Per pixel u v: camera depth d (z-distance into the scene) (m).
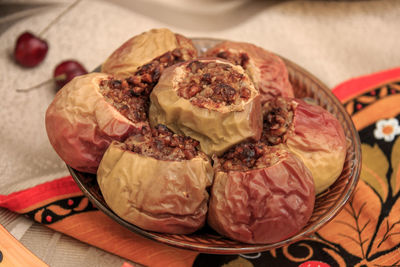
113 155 0.40
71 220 0.44
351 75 0.56
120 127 0.41
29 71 0.55
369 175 0.48
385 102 0.53
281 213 0.39
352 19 0.62
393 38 0.61
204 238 0.41
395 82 0.55
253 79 0.46
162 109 0.42
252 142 0.41
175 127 0.42
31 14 0.60
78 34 0.59
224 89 0.41
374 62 0.58
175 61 0.45
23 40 0.54
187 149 0.41
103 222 0.44
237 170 0.40
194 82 0.41
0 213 0.44
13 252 0.41
